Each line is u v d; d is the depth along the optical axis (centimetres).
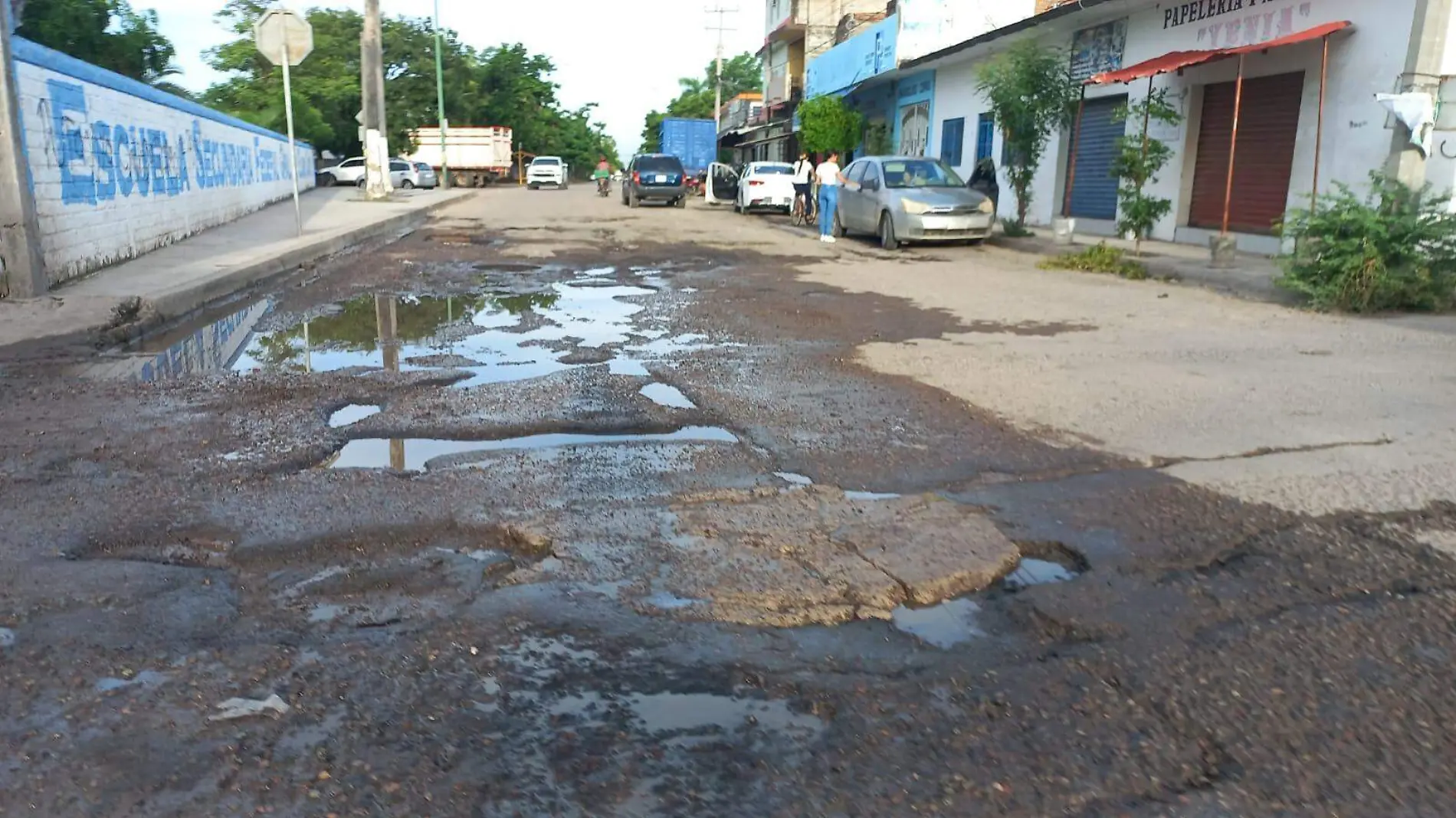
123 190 1228
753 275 1262
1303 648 293
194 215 1614
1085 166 2019
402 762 237
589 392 600
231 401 576
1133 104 1514
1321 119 1284
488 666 281
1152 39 1767
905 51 2653
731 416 549
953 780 232
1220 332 841
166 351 751
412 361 704
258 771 233
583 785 230
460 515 393
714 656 289
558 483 434
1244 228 1569
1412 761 240
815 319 895
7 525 379
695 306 976
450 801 223
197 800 223
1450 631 304
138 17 2658
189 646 290
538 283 1174
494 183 5597
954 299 1045
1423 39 1035
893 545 363
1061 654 291
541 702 264
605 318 904
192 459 465
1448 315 945
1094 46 1952
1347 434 518
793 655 290
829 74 3441
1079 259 1390
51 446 484
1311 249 1003
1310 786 230
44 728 249
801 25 4009
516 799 224
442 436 509
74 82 1074
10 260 865
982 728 253
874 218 1762
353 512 396
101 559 351
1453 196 1105
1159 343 786
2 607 312
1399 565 352
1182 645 296
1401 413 561
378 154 2894
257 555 355
